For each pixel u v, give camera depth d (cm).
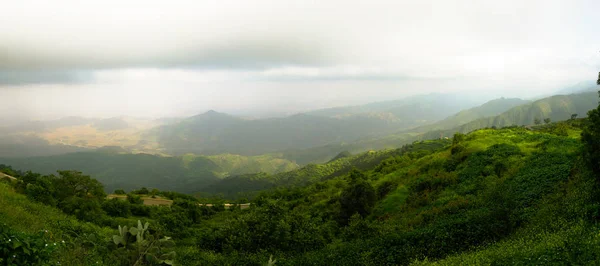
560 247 1491
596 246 1366
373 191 4475
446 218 3011
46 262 891
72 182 4669
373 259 2419
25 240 819
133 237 678
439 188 4272
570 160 3372
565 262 1353
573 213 2003
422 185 4584
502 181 3512
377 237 2730
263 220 3053
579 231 1669
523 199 2869
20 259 793
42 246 870
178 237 4131
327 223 4231
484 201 3078
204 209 6844
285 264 2445
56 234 2011
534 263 1427
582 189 2267
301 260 2498
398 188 4953
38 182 4066
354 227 3103
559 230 1862
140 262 639
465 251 2300
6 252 766
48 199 3712
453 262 1872
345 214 4431
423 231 2609
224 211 7319
